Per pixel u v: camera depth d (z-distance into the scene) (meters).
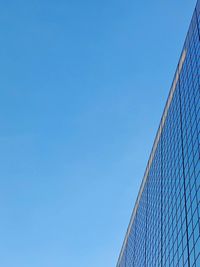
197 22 63.12
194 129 56.19
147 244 81.06
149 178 91.00
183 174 58.38
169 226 62.00
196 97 57.91
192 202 51.09
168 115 76.44
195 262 45.81
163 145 77.62
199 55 59.31
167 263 59.69
